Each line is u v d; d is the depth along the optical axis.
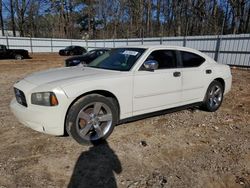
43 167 2.99
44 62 19.34
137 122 4.54
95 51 12.61
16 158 3.18
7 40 30.05
